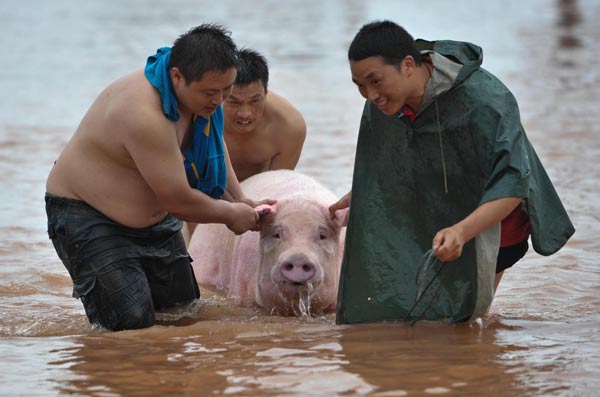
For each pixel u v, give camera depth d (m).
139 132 10.30
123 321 10.84
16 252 14.62
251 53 13.43
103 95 10.82
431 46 10.16
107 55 40.62
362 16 58.50
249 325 10.85
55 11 62.59
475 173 9.97
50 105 28.97
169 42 44.72
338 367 8.85
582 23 51.16
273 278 11.38
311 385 8.36
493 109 9.73
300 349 9.54
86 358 9.44
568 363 8.90
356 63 9.62
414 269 10.55
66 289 12.94
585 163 19.83
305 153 21.66
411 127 10.20
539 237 9.83
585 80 32.22
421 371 8.71
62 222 10.93
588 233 14.76
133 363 9.21
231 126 13.50
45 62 38.72
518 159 9.51
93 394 8.33
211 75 10.13
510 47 41.72
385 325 10.49
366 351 9.41
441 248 9.22
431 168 10.29
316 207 11.85
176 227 11.59
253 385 8.41
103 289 10.85
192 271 11.98
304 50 42.44
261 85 13.34
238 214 11.11
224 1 71.44
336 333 10.23
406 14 59.44
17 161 21.23
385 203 10.63
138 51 41.75
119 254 10.91
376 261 10.66
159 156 10.37
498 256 10.61
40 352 9.70
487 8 62.88
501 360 9.02
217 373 8.78
